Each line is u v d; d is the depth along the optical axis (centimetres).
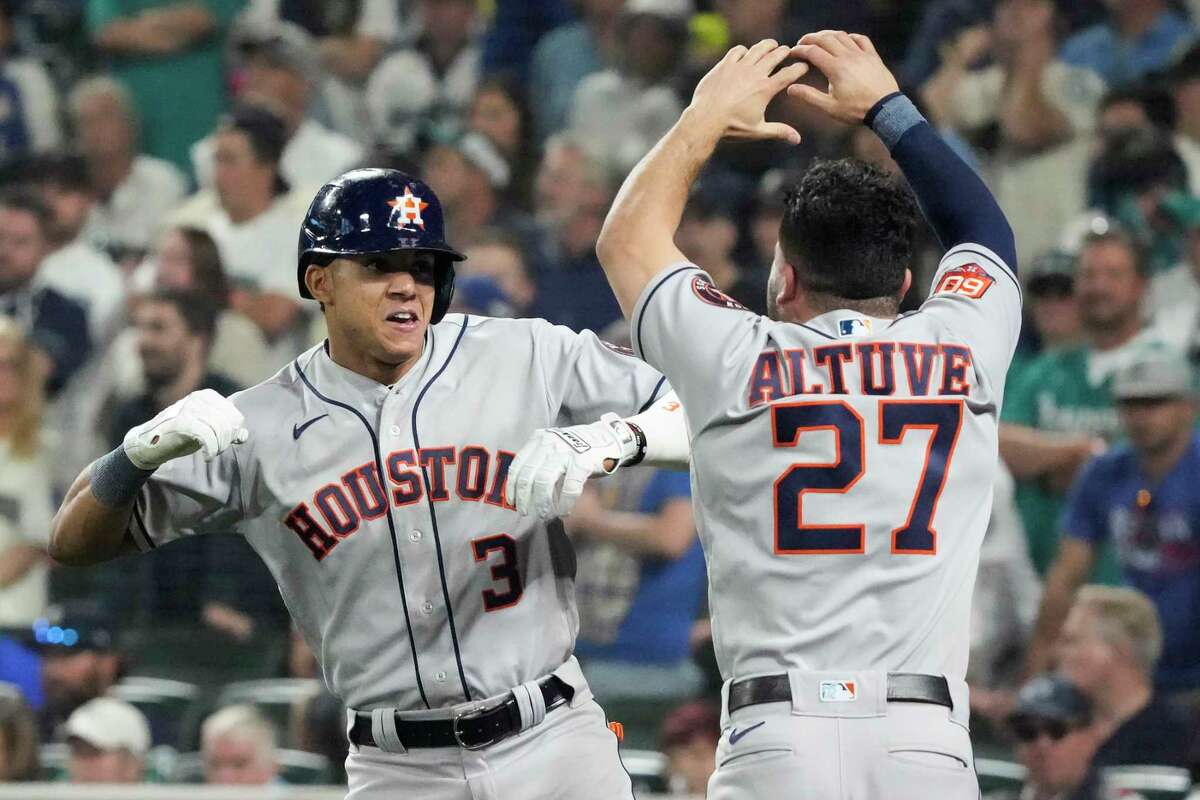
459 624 1267
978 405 1141
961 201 1206
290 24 3619
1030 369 2522
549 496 1156
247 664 2545
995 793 2170
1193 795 2011
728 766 1128
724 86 1209
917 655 1112
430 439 1273
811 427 1122
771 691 1109
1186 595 2223
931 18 3075
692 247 2748
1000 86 2922
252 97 3384
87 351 3138
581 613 2402
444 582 1264
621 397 1295
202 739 2403
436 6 3512
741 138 1210
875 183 1172
